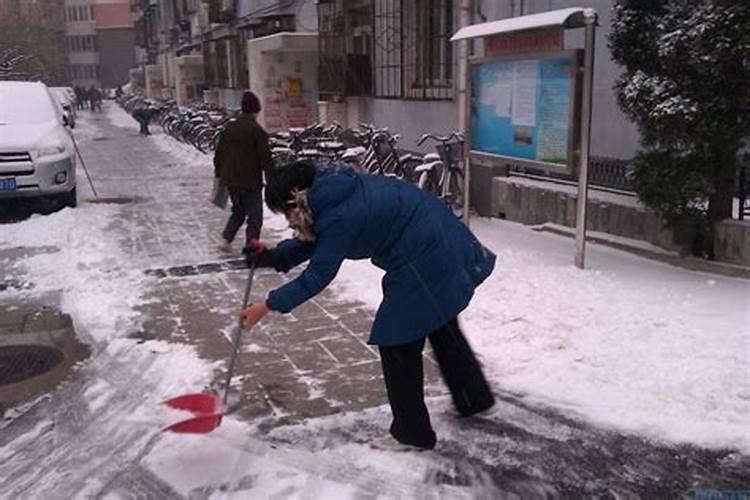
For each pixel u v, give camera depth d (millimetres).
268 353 4656
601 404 3744
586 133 5793
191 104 31109
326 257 2961
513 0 8602
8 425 3789
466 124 7352
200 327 5184
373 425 3666
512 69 6512
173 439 3576
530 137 6371
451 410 3801
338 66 14148
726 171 5734
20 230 8711
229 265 6977
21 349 4828
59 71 66312
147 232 8648
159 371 4418
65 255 7430
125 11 80875
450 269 3123
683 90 5434
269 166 7195
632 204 6637
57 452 3506
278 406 3898
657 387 3854
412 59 11664
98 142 23906
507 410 3758
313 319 5289
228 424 3695
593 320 4840
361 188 3076
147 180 13734
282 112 17766
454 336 3568
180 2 37938
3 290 6211
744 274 5543
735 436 3385
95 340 4965
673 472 3184
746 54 5027
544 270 6043
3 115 10352
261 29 21375
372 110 13211
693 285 5477
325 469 3256
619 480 3139
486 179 8539
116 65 81750
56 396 4113
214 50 29141
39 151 9688
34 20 66125
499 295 5441
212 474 3244
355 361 4504
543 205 7723
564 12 5730
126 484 3211
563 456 3330
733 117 5316
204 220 9414
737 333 4496
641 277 5758
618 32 5852
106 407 3963
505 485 3117
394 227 3068
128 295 5988
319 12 15203
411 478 3174
